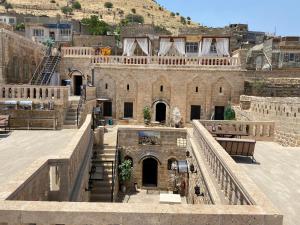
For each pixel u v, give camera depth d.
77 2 132.88
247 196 6.48
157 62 32.16
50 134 18.28
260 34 77.75
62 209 5.28
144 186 24.72
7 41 26.25
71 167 9.45
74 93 34.78
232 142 14.22
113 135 24.86
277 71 36.12
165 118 32.53
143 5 151.12
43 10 120.31
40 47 36.00
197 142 16.62
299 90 32.22
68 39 55.69
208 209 5.38
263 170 12.34
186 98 31.78
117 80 32.28
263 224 5.21
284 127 18.56
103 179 17.55
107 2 139.75
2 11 108.44
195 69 31.28
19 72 29.33
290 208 8.43
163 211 5.25
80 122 21.23
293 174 11.78
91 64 32.50
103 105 32.81
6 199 5.68
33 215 5.23
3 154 13.11
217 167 10.15
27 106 20.36
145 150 24.31
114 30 70.62
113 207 5.40
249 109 26.91
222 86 31.42
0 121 18.72
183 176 21.28
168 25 124.25
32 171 7.30
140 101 32.22
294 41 43.69
